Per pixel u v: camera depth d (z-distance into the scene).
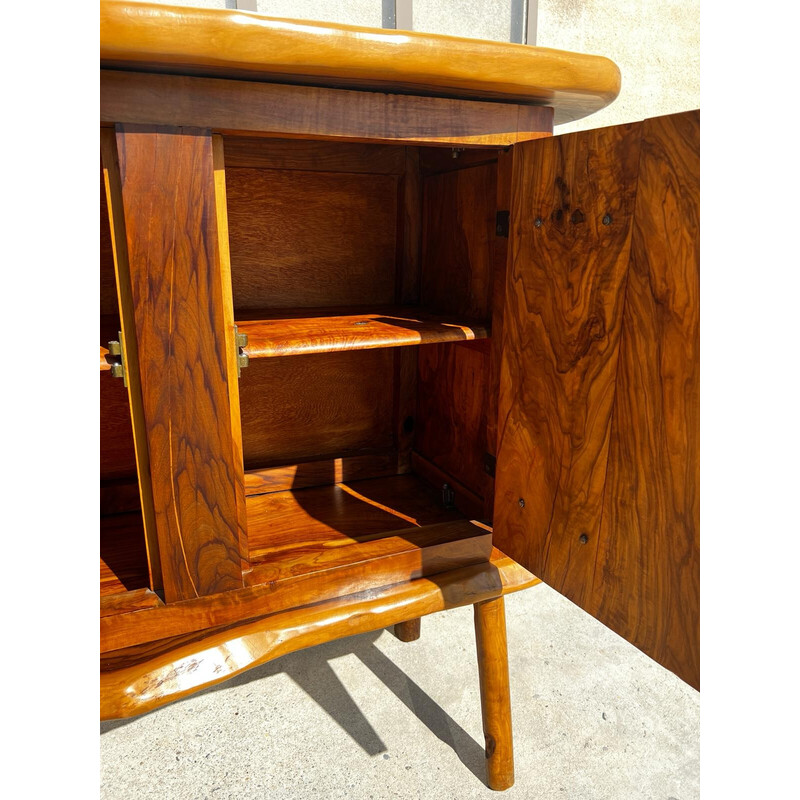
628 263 0.59
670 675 1.27
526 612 1.45
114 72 0.58
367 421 1.17
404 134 0.71
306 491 1.09
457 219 0.97
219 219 0.66
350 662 1.29
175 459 0.67
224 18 0.54
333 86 0.66
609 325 0.62
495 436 0.88
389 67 0.61
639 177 0.56
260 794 0.98
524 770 1.03
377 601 0.80
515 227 0.74
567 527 0.70
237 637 0.73
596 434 0.65
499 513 0.82
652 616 0.60
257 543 0.86
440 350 1.06
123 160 0.59
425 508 1.01
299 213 1.04
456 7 1.11
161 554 0.69
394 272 1.13
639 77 1.45
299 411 1.11
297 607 0.77
